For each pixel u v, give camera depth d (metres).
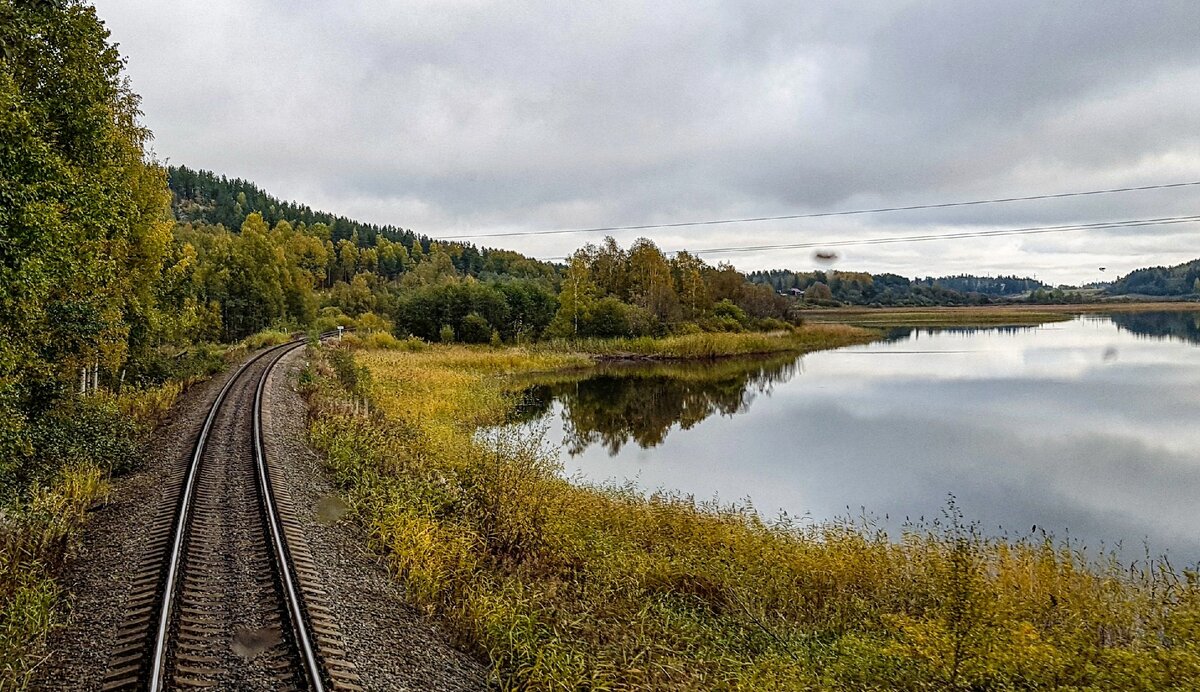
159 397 24.78
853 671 9.23
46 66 15.45
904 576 13.16
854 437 32.00
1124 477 24.88
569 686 7.93
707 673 8.77
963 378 50.66
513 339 73.75
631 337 75.44
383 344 60.91
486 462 15.55
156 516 12.25
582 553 13.03
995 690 8.52
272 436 19.16
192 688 7.05
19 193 11.27
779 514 20.73
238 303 71.56
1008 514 20.91
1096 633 10.64
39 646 7.75
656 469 26.31
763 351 75.38
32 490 12.25
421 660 8.25
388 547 11.88
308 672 7.25
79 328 16.12
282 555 10.30
